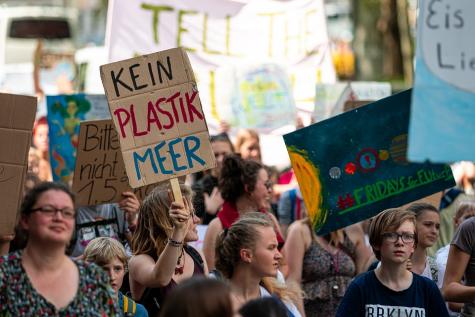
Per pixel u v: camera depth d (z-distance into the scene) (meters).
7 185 12.93
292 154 14.47
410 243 13.25
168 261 13.05
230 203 17.52
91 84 38.53
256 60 25.30
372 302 13.23
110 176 16.75
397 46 67.69
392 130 14.46
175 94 13.47
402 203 14.46
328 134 14.48
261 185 17.41
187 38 24.52
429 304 13.30
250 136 23.84
